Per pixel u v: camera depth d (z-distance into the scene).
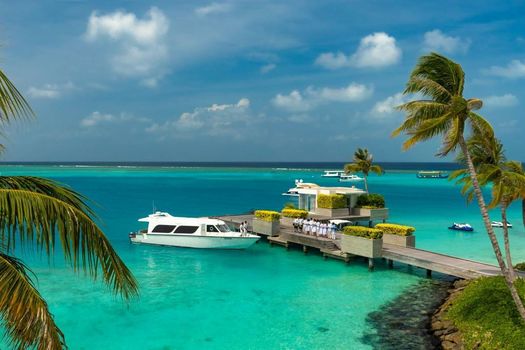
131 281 8.16
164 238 35.66
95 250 7.47
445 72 15.38
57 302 21.66
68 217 7.19
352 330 18.80
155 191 90.38
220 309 21.28
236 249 35.34
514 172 20.45
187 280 26.34
